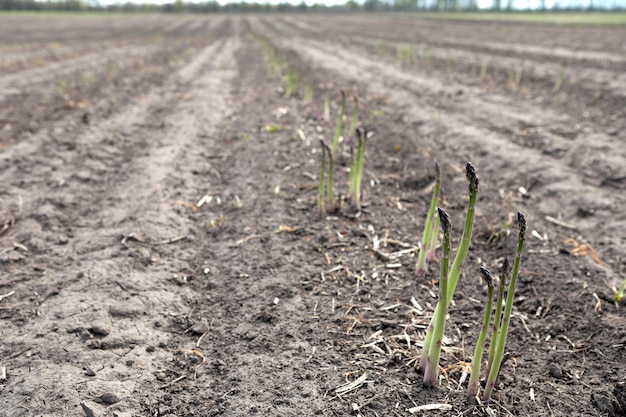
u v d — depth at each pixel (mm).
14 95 8367
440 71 10891
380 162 5117
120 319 2611
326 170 4836
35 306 2715
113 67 11836
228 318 2691
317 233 3611
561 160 5039
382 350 2430
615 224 3672
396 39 21406
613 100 7418
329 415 2031
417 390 2166
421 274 3098
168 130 6270
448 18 48000
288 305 2791
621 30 23438
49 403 2025
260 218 3848
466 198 4250
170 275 3082
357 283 3018
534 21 36062
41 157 5129
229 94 8703
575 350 2432
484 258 3344
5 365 2250
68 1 74125
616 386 2145
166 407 2074
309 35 26484
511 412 2049
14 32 28672
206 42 23094
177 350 2441
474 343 2494
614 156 4945
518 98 7801
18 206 3971
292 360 2352
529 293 2914
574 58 12344
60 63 13273
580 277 3021
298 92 8789
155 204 4035
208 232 3682
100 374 2217
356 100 5477
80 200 4172
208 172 4891
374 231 3668
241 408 2066
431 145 5648
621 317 2627
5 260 3184
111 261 3158
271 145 5652
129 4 84438
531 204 4207
